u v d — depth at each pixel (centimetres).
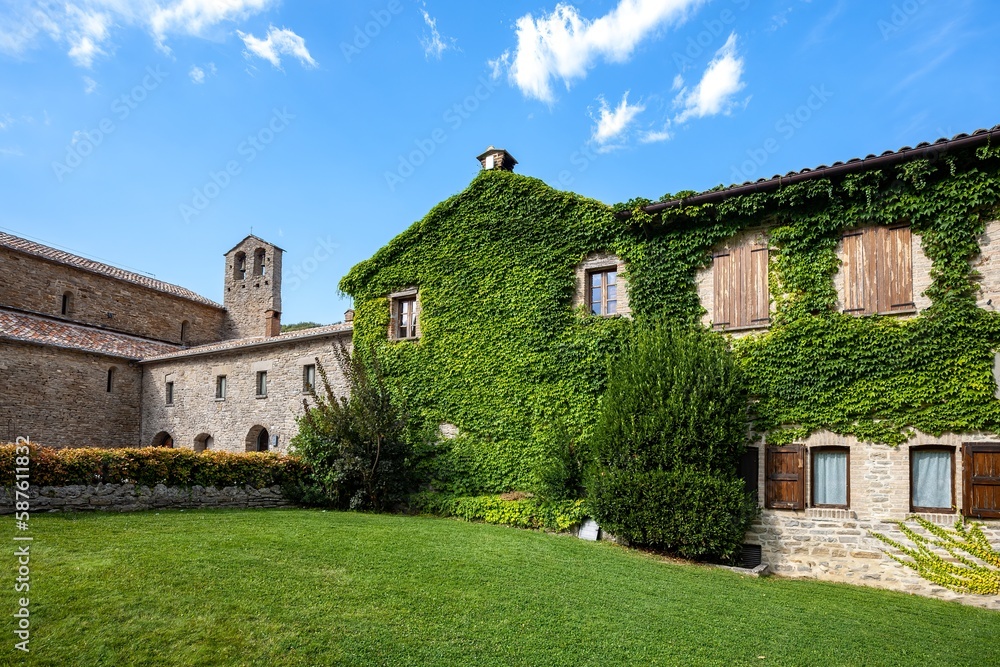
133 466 1241
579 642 689
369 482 1565
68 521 1038
